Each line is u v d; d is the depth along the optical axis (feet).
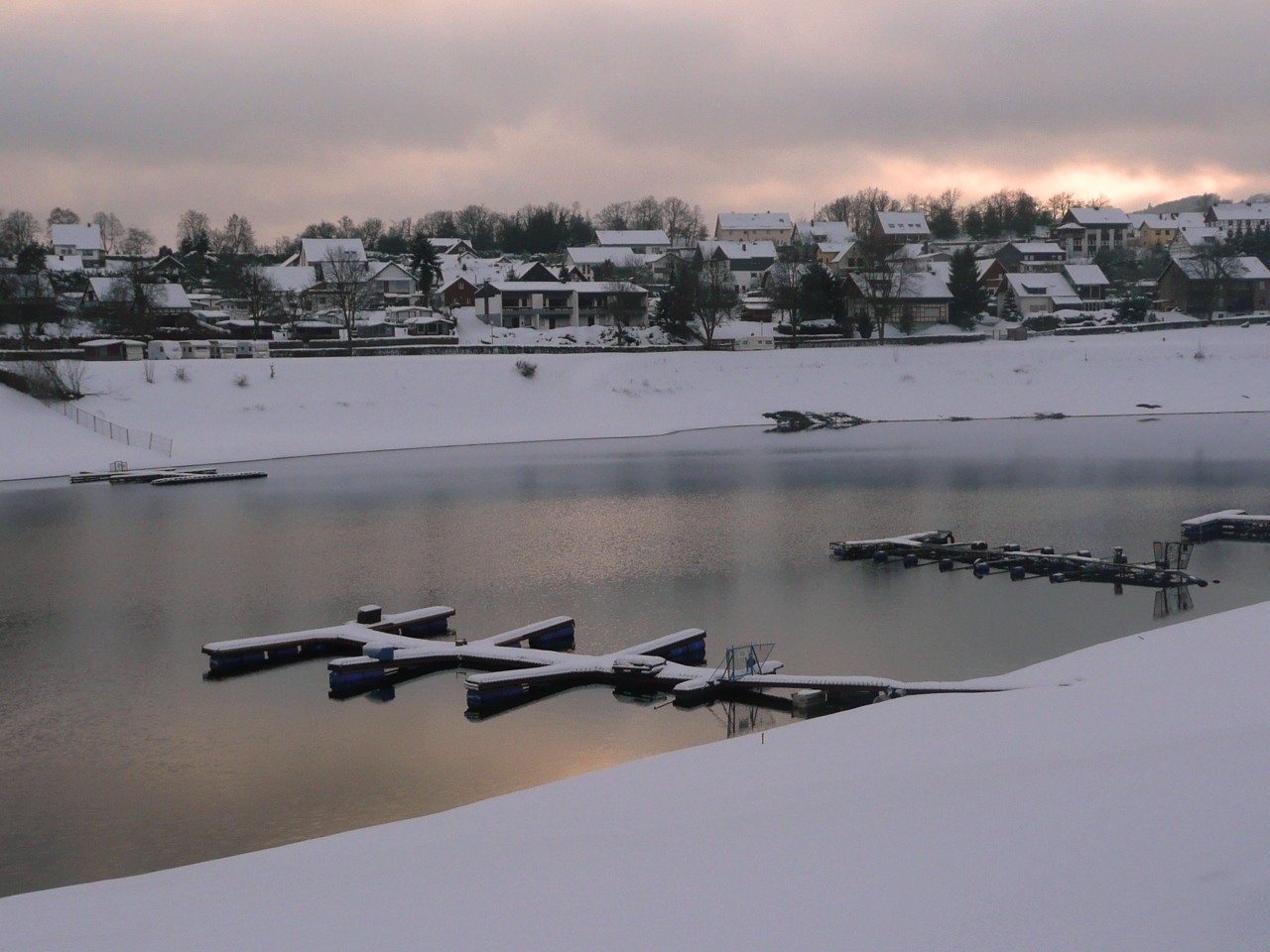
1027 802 61.72
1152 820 55.21
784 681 125.80
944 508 258.16
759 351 526.98
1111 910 44.83
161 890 70.44
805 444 396.78
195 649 155.43
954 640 149.38
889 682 120.37
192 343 491.72
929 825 59.93
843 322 588.91
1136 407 479.82
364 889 62.44
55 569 206.59
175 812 100.12
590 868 60.49
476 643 149.79
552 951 48.26
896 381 506.07
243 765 111.75
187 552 220.84
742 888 53.62
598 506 269.64
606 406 456.86
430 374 450.30
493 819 80.84
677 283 611.06
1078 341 557.74
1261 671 101.96
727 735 118.52
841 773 81.76
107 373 409.69
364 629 156.35
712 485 301.02
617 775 90.63
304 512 267.18
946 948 43.39
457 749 115.85
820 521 244.22
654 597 178.09
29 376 376.07
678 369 494.18
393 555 215.10
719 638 153.69
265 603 180.24
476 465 351.46
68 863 90.27
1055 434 406.41
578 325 630.74
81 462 347.77
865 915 47.88
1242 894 44.55
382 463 358.84
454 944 50.44
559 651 149.69
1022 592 178.29
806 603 172.45
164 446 371.15
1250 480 289.74
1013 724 92.48
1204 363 509.76
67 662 149.07
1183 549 196.44
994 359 522.47
